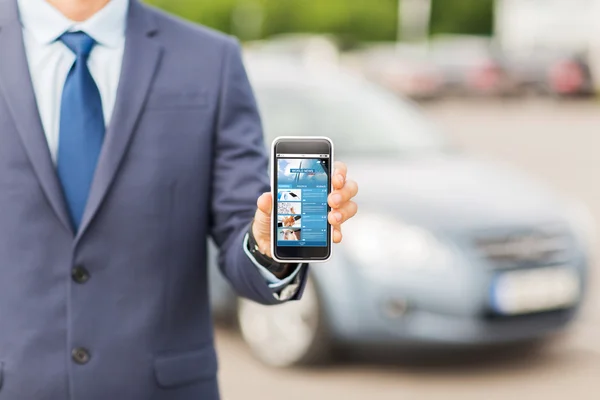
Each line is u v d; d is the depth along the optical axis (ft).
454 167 19.70
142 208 6.82
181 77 7.11
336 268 17.51
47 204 6.68
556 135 68.08
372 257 17.28
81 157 6.79
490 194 18.44
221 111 7.22
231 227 7.13
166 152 6.93
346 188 6.33
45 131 6.81
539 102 100.58
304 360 18.16
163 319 6.88
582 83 99.35
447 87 102.01
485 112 89.92
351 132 20.86
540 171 49.42
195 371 7.06
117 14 7.03
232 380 17.89
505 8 117.39
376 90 22.53
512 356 19.36
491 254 17.31
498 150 58.65
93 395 6.70
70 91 6.84
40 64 6.88
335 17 150.92
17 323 6.66
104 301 6.75
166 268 6.91
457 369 18.54
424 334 17.07
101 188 6.71
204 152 7.11
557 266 17.90
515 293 17.37
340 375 18.08
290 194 6.48
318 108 21.18
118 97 6.86
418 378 17.98
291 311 18.30
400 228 17.28
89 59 6.97
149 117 6.93
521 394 17.24
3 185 6.67
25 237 6.66
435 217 17.42
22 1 6.98
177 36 7.25
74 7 6.88
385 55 105.81
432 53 105.19
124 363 6.76
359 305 17.29
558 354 19.54
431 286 16.98
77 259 6.68
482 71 101.60
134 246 6.81
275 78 21.68
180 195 6.98
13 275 6.67
